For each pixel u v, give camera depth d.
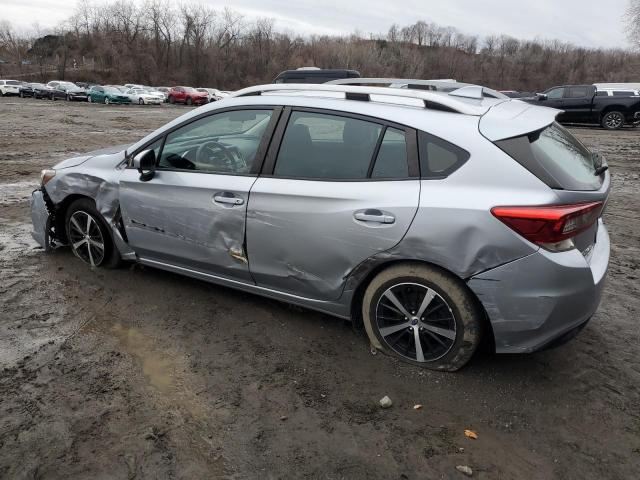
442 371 3.03
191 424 2.58
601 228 3.35
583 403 2.81
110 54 90.62
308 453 2.42
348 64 92.38
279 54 93.25
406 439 2.52
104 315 3.63
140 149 3.91
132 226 3.93
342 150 3.13
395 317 3.10
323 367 3.08
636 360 3.23
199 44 88.69
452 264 2.74
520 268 2.63
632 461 2.42
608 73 100.56
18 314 3.60
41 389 2.80
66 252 4.76
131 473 2.27
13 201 6.89
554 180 2.66
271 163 3.32
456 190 2.75
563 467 2.38
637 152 13.71
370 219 2.91
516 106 3.31
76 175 4.18
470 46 122.75
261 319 3.62
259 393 2.83
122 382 2.89
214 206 3.45
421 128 2.93
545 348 2.83
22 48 101.75
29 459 2.32
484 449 2.47
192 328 3.49
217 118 3.61
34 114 23.88
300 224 3.14
